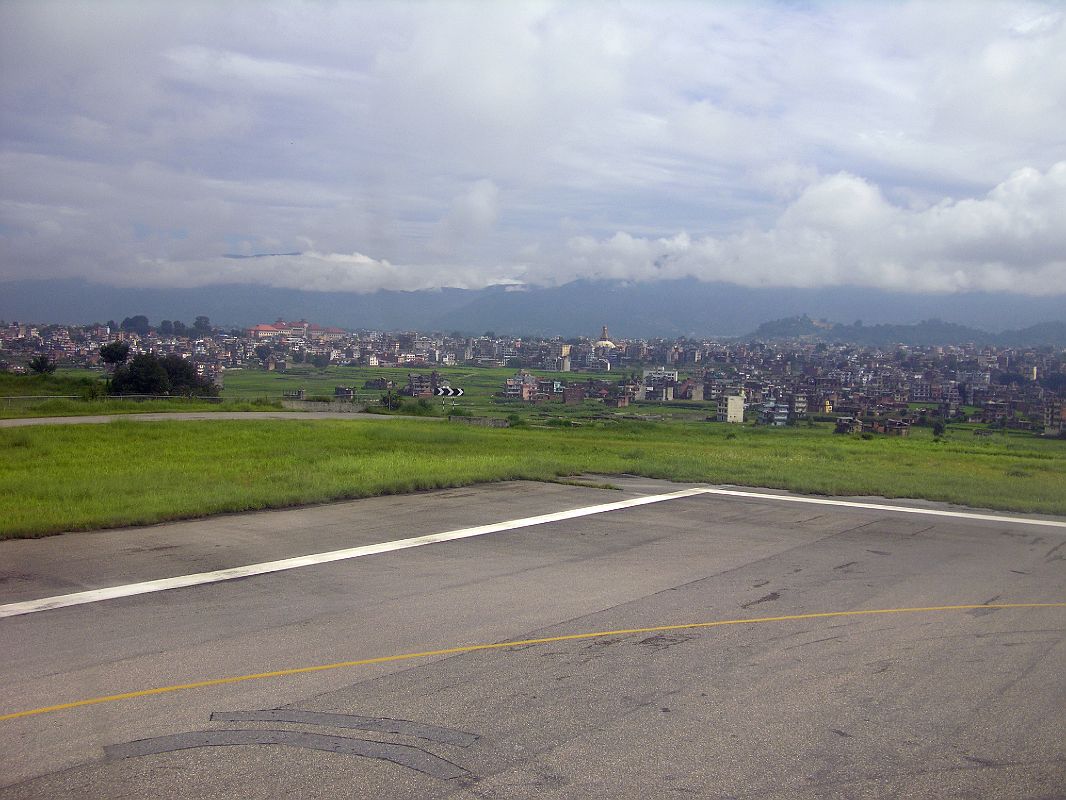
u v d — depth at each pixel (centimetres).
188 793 505
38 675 698
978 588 1004
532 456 2430
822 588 999
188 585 998
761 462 2391
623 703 643
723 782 522
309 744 571
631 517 1490
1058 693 668
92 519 1334
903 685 683
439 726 601
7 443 2608
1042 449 3612
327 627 836
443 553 1187
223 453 2453
